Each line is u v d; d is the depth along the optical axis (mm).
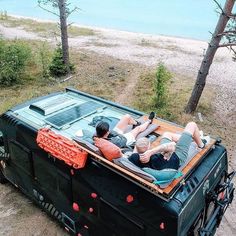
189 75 19047
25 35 27125
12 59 17109
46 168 7285
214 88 17156
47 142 6707
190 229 5723
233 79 18750
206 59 12984
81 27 32156
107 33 29656
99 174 6070
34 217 8594
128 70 19328
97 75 18406
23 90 16172
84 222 6945
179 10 48250
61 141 6504
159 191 5180
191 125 6219
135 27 37156
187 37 32125
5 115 8039
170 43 27094
